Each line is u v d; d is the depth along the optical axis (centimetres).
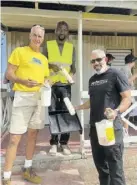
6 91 513
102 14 454
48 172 391
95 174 384
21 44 633
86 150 430
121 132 288
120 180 285
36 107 347
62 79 400
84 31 662
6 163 334
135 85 677
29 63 333
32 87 334
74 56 415
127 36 683
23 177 365
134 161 419
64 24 401
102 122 274
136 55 685
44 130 583
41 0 349
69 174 383
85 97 425
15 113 337
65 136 419
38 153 416
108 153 284
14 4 450
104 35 676
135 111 495
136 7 392
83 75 667
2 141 487
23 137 520
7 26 610
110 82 282
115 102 286
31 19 520
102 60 288
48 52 398
